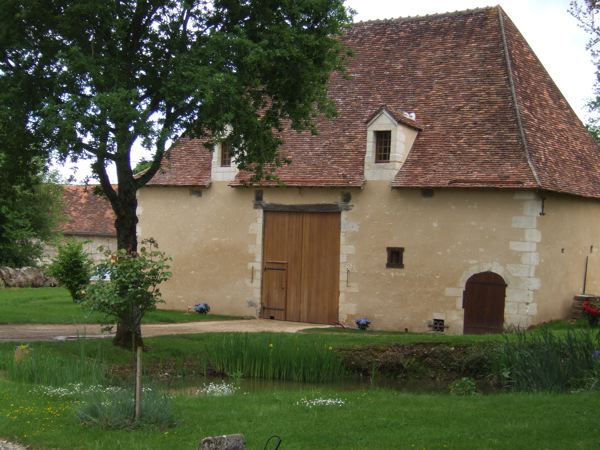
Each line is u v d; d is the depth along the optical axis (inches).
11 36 513.3
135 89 501.0
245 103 547.2
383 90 868.0
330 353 539.2
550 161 759.7
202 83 492.7
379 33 937.5
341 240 818.8
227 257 896.3
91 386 377.7
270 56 522.3
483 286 739.4
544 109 827.4
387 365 560.4
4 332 634.8
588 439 297.0
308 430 315.6
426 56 878.4
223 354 538.0
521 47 872.3
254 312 874.1
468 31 877.8
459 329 748.0
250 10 544.4
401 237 783.7
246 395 409.1
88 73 495.8
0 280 1195.9
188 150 954.7
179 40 542.0
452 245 756.6
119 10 529.0
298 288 847.7
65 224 1606.8
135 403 320.2
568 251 789.2
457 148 770.8
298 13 538.0
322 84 599.8
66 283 876.0
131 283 505.0
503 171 729.6
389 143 800.3
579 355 445.1
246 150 582.2
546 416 340.2
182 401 379.2
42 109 485.1
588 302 744.3
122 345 560.4
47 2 521.0
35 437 300.7
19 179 609.3
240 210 888.9
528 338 514.3
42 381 424.8
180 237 930.1
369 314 799.1
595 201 845.8
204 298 908.6
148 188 956.6
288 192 854.5
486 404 373.1
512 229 728.3
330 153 837.8
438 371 552.4
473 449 283.0
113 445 287.3
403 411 355.6
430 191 769.6
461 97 813.9
